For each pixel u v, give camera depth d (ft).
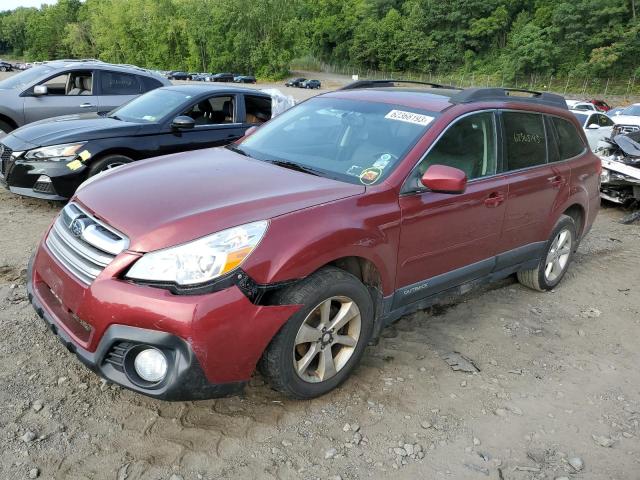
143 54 305.12
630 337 14.28
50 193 20.47
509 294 16.28
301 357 9.89
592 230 25.02
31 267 10.72
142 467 8.40
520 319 14.64
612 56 253.24
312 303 9.29
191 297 8.25
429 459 9.14
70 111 29.63
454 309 14.92
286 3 275.18
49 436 8.89
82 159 20.56
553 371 12.26
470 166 12.50
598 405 11.13
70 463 8.38
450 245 12.08
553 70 277.23
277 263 8.82
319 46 381.19
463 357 12.38
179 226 8.66
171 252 8.41
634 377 12.35
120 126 21.79
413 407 10.42
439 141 11.71
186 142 23.45
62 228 9.96
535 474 9.04
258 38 278.05
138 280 8.39
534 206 14.32
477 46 318.86
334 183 10.71
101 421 9.33
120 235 8.80
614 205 30.81
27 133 21.36
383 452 9.18
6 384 10.08
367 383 11.00
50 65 30.81
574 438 10.04
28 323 12.21
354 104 13.35
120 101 31.30
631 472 9.27
